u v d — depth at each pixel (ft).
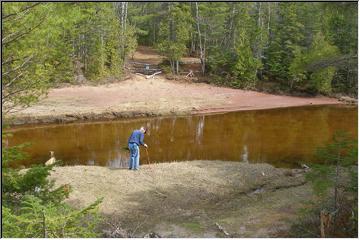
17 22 21.21
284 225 26.84
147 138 62.13
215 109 91.40
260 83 122.52
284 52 122.52
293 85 120.47
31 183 23.25
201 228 27.55
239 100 103.60
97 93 98.94
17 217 15.43
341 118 84.02
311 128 72.23
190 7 137.90
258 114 87.76
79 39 105.81
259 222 27.91
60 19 22.52
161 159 49.42
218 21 136.05
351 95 116.26
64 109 79.46
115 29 121.80
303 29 128.26
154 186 36.50
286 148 56.24
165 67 128.98
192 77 126.11
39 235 15.61
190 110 88.07
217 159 50.06
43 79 25.30
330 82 115.44
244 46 121.90
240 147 57.00
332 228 24.40
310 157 50.93
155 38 187.01
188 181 38.04
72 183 36.09
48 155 51.65
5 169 23.30
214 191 36.09
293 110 94.58
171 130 69.10
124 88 106.93
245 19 132.87
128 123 75.66
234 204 33.37
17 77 23.85
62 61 27.55
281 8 130.41
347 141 26.21
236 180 38.86
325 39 107.24
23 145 25.39
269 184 38.34
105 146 57.41
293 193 34.71
